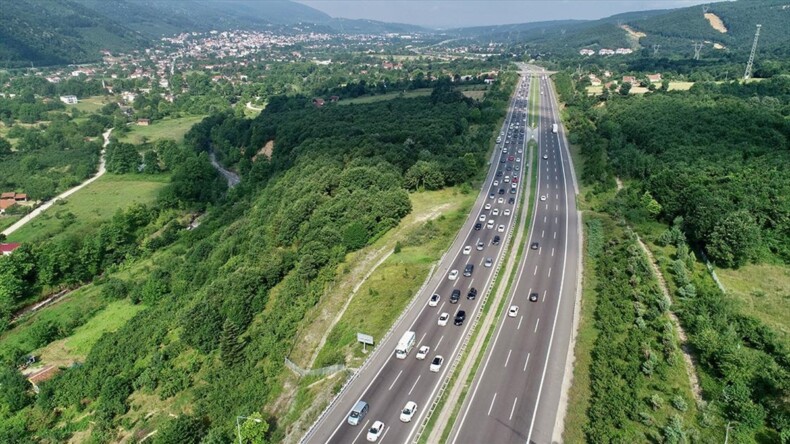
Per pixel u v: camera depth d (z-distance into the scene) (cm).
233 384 7900
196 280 11769
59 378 9538
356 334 8050
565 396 6519
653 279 8562
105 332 11256
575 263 10025
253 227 13238
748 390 5888
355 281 9775
